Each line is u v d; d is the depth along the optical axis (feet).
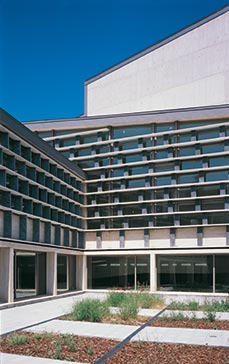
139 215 103.30
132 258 106.01
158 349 32.55
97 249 107.24
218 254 98.89
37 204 84.69
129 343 34.88
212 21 117.08
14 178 75.15
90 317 48.62
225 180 97.35
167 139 102.68
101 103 135.64
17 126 75.66
